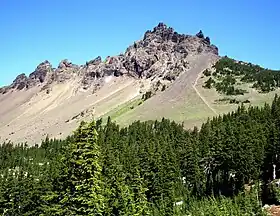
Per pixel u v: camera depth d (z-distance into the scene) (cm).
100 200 3269
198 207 7856
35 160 18788
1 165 18238
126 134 19375
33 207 7456
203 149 11112
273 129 9388
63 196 3288
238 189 8838
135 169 8375
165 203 8681
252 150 9012
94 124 3366
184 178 10638
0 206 7712
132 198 6738
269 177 9169
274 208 7294
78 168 3256
